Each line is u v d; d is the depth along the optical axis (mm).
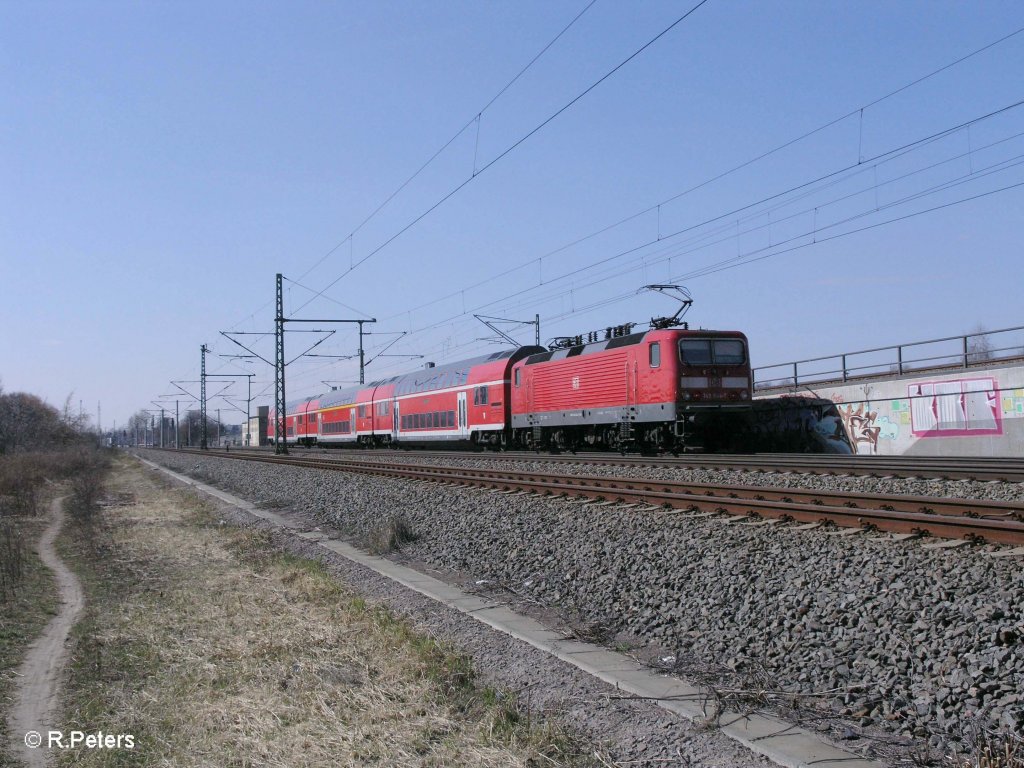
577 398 29766
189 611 10547
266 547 15891
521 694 7117
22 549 15805
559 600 10055
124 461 81938
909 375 25359
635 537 11945
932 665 6395
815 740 5699
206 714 6801
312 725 6531
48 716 6980
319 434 65938
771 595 8688
